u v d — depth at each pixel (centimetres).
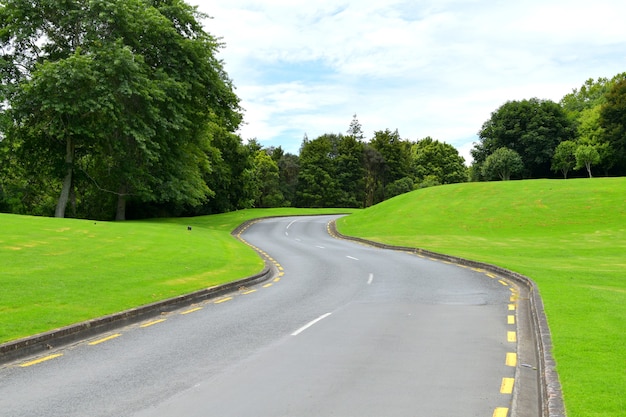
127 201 5288
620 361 696
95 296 1280
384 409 594
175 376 734
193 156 4709
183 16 4219
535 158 9381
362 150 11181
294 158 11350
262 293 1560
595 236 3834
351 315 1190
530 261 2405
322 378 716
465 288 1605
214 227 4747
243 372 750
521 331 1004
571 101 12169
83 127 3644
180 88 3897
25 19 3753
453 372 739
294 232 4694
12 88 3581
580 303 1150
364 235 4425
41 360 830
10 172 4481
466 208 5228
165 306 1272
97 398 643
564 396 564
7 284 1333
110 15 3697
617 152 7950
